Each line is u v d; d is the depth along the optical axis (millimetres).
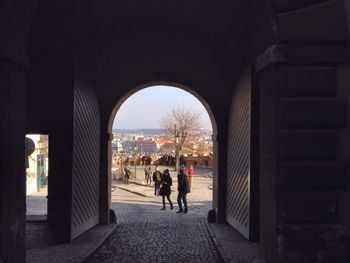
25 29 6863
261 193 7562
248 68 10641
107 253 9836
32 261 8469
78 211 11383
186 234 12492
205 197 24875
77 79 11117
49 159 12219
